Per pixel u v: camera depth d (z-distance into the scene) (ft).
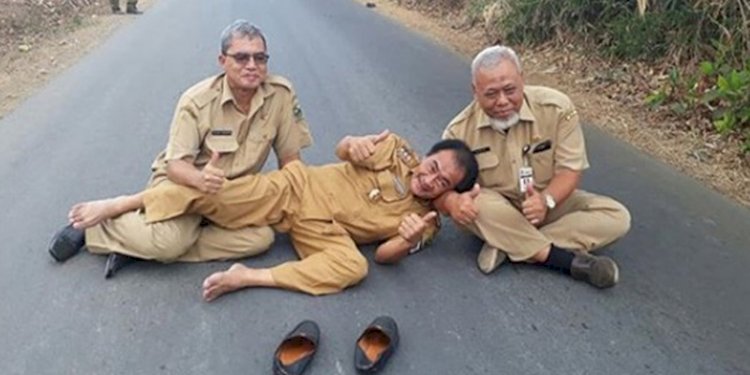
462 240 11.07
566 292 9.59
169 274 10.03
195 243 10.25
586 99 18.98
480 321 8.95
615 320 8.93
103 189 13.20
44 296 9.54
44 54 27.45
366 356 8.05
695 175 13.66
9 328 8.87
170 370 8.08
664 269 10.16
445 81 21.21
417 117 17.37
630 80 19.44
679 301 9.35
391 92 19.84
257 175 10.25
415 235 9.83
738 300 9.37
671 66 18.92
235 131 10.22
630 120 16.97
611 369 8.00
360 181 10.32
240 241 10.25
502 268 10.21
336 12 36.63
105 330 8.82
